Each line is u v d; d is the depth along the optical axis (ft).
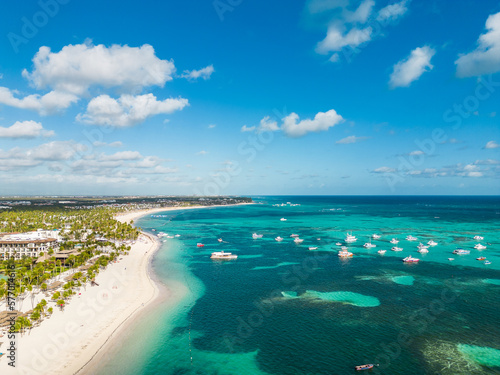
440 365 233.35
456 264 528.63
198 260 571.69
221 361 241.14
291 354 249.96
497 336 273.95
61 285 385.91
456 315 316.40
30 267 459.32
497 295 373.81
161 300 360.07
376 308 335.26
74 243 603.67
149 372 226.38
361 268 504.84
